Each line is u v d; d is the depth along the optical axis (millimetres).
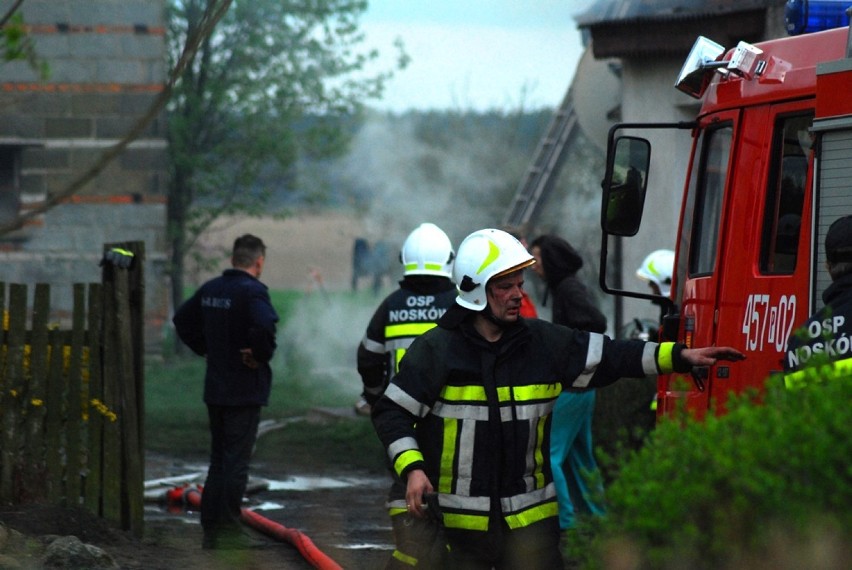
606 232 9648
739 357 7613
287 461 19375
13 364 12086
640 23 20891
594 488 5984
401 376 7734
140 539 12203
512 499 7633
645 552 5480
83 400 12281
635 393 14859
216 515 13016
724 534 5242
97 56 35156
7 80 34625
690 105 21125
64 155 35031
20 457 12086
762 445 5301
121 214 35188
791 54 8945
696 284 9633
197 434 21984
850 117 8031
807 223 8438
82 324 12242
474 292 7684
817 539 5125
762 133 9023
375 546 12789
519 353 7723
